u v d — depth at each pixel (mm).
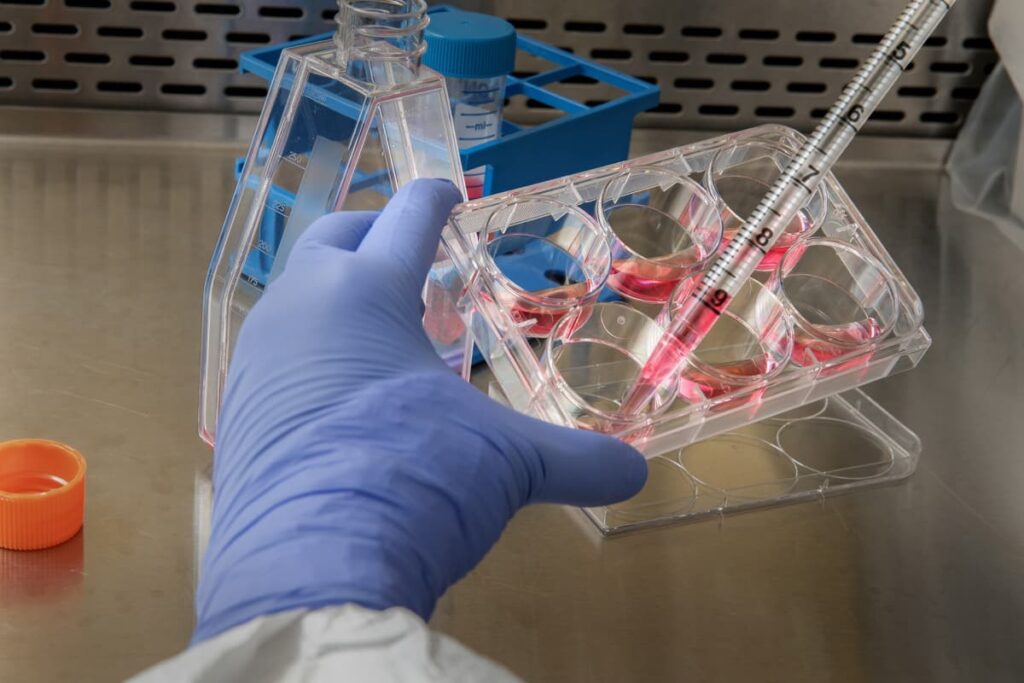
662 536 1080
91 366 1226
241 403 858
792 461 1176
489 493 824
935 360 1400
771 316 1022
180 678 596
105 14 1616
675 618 994
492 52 1310
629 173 1103
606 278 1008
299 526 759
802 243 1081
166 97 1689
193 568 989
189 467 1099
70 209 1521
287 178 1036
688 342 960
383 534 762
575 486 879
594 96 1745
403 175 1054
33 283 1356
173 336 1294
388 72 1006
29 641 907
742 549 1074
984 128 1784
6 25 1615
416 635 638
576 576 1028
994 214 1716
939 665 974
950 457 1229
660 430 947
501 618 978
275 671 626
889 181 1784
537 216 1049
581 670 934
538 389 940
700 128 1786
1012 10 1584
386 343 873
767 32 1721
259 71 1343
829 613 1015
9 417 1131
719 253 1042
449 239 1000
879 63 1025
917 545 1102
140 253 1445
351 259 915
